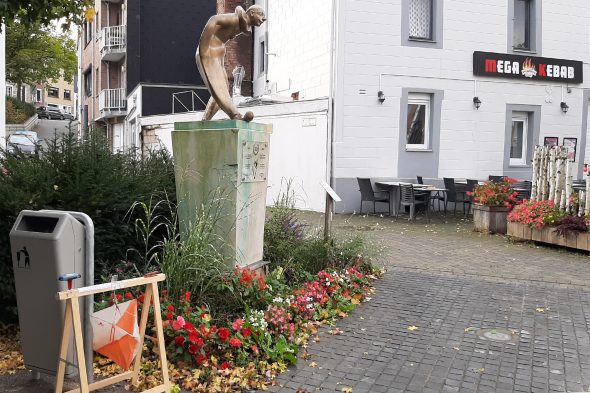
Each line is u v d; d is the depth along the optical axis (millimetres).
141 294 4773
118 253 5652
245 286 5387
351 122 15406
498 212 12016
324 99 15273
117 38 31078
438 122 16328
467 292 7215
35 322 3904
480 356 5078
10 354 4723
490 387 4445
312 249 7238
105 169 5668
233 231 5738
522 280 7918
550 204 10672
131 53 28453
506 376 4656
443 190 14188
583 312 6430
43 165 5508
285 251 7020
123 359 3777
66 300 3568
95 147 6047
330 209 7773
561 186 10602
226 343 4609
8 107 41688
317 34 16438
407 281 7723
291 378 4531
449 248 10297
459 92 16484
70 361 3867
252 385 4340
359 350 5164
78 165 5504
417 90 16031
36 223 4012
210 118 6094
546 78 17344
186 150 5910
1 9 5523
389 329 5754
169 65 28359
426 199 14328
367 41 15461
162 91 27719
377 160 15695
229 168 5742
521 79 17125
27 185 5195
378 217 14508
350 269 7195
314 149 15641
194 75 28734
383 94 15648
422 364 4875
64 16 6461
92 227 3926
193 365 4508
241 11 6059
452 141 16531
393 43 15711
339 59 15242
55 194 5207
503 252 9969
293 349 4930
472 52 16531
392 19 15656
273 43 20109
